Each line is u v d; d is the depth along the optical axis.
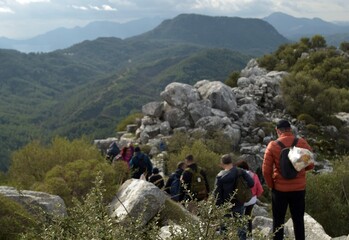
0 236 5.60
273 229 6.32
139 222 3.79
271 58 72.31
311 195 14.12
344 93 48.12
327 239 7.03
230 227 3.75
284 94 37.94
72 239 3.65
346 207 13.77
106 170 9.11
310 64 65.88
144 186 7.60
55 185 8.40
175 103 28.94
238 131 26.86
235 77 55.88
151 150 24.47
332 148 31.77
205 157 19.83
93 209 3.76
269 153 6.21
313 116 37.25
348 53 78.75
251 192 7.48
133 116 35.69
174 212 7.54
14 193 7.17
